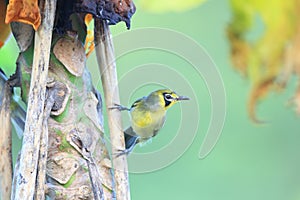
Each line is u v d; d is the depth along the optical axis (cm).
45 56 450
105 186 468
